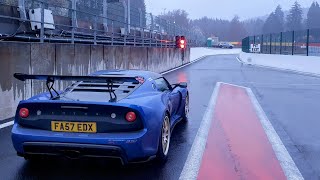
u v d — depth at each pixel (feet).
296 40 94.02
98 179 12.88
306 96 37.17
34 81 27.55
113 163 14.58
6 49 24.12
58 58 31.78
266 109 28.68
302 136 19.58
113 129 12.48
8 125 21.77
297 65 86.48
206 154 15.99
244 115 25.84
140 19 79.87
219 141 18.29
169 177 13.15
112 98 13.34
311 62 79.51
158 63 77.20
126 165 14.35
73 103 12.55
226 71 79.36
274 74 71.20
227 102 32.42
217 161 15.01
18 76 13.15
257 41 134.21
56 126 12.71
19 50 25.61
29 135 12.62
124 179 12.91
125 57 54.44
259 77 62.85
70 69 34.45
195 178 13.05
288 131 20.79
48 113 12.87
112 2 60.23
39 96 14.35
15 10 35.73
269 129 21.17
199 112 27.02
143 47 65.36
